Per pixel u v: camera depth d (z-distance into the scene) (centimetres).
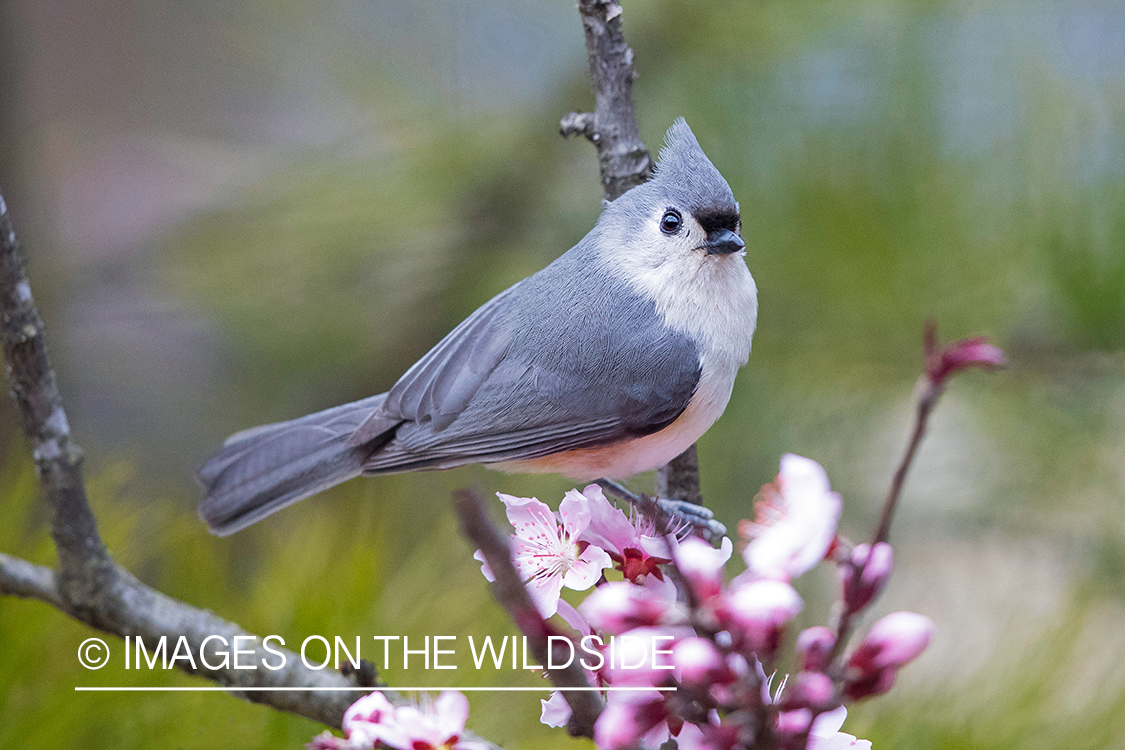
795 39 379
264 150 384
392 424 371
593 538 359
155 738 365
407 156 383
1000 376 379
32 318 362
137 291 385
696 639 315
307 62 383
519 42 383
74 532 363
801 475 325
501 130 383
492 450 371
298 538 368
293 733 366
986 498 381
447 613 367
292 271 384
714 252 370
